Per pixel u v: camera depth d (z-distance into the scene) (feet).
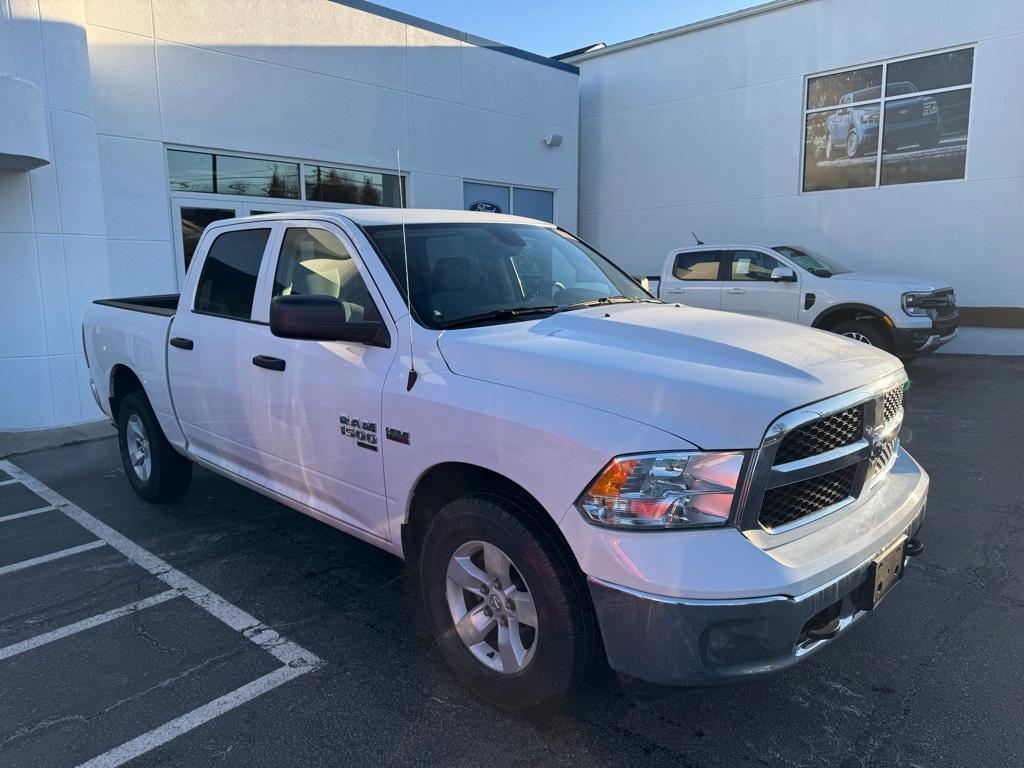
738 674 7.61
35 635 11.92
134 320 17.24
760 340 9.87
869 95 43.32
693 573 7.46
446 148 42.37
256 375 12.97
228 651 11.34
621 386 8.39
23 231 24.56
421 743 9.12
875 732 9.24
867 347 10.59
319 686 10.37
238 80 32.63
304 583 13.73
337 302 10.71
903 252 43.09
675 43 50.62
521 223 14.49
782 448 8.01
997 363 37.68
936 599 12.68
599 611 7.96
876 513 9.16
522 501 9.03
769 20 46.29
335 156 36.76
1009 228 39.50
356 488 11.29
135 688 10.39
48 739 9.31
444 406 9.54
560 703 8.95
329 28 35.88
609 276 14.35
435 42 41.06
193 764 8.80
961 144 40.65
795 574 7.62
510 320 11.21
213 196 32.55
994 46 38.86
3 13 23.04
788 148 46.55
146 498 18.04
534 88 47.55
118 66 28.91
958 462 20.48
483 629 9.65
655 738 9.19
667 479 7.67
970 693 10.02
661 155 52.31
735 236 49.52
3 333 24.71
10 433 25.32
